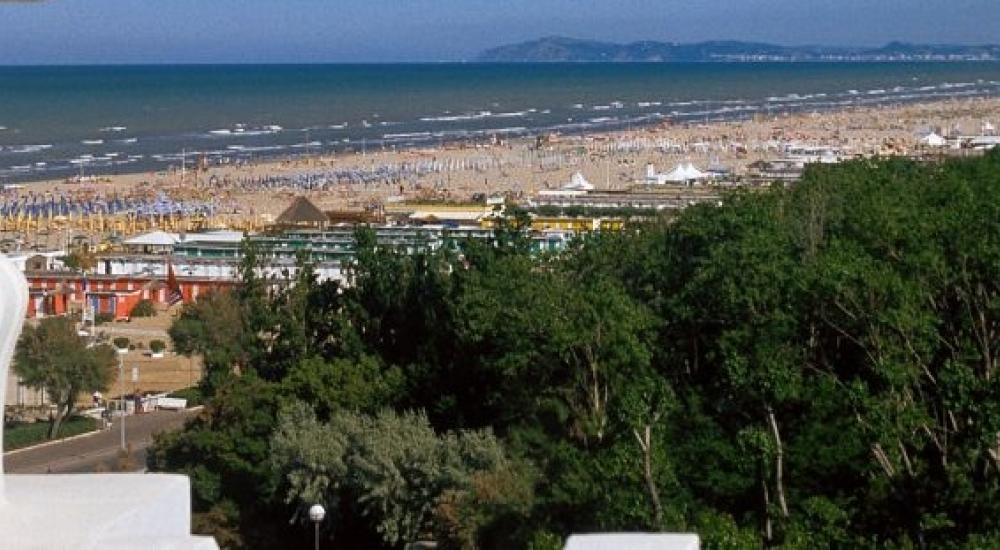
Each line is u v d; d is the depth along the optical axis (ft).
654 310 369.50
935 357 321.52
